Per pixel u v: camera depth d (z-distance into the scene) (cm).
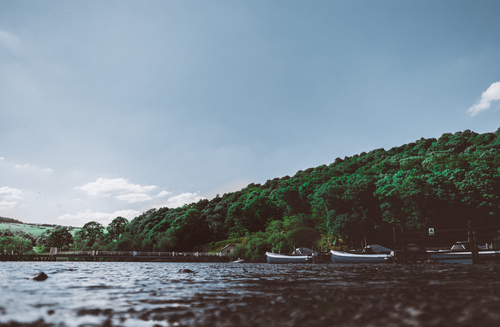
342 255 4738
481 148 12219
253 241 8688
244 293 1020
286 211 12319
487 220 7212
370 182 8594
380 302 770
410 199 7488
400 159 13312
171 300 872
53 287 1209
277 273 2164
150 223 14075
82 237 13462
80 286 1258
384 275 1759
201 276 1888
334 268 2941
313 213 10438
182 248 11962
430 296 855
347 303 772
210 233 13038
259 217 12469
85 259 9150
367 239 7969
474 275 1639
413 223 7556
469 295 861
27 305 784
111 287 1227
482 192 7450
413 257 3984
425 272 1969
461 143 13812
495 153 10600
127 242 11456
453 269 2280
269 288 1171
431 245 5800
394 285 1195
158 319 622
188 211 12581
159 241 11500
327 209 8912
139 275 2009
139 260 9175
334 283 1327
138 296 962
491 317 574
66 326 570
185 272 2383
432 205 7475
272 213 12606
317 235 8788
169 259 8631
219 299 884
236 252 8719
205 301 849
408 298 822
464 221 7462
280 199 11956
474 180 7638
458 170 8144
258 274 2062
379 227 7869
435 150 14112
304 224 9750
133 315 662
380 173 11800
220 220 13662
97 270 2850
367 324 549
